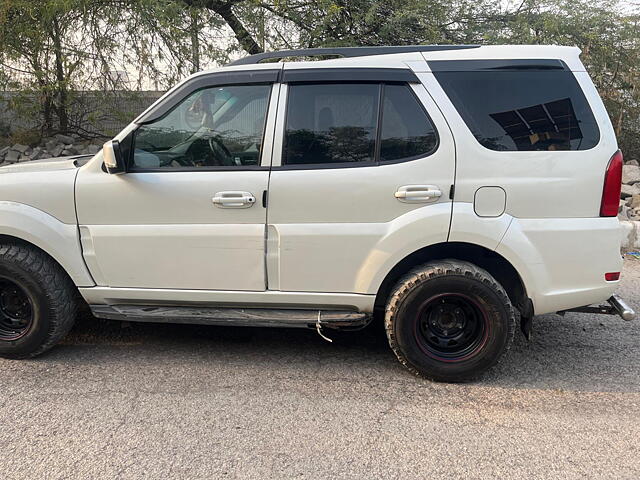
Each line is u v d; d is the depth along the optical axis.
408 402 3.03
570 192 3.00
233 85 3.21
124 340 3.87
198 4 9.16
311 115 3.15
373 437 2.68
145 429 2.72
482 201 3.02
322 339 3.93
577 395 3.12
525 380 3.31
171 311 3.39
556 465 2.46
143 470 2.40
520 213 3.02
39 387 3.14
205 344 3.81
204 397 3.05
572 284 3.09
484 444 2.63
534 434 2.71
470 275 3.04
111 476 2.36
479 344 3.17
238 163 3.19
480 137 3.02
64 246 3.29
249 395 3.08
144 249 3.27
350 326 3.37
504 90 3.05
